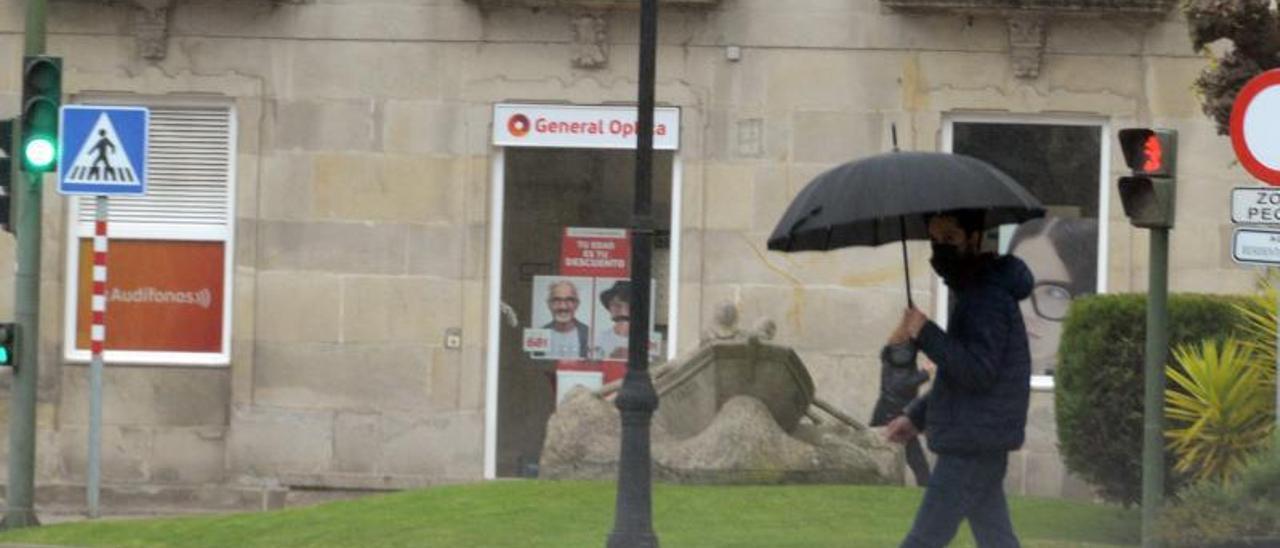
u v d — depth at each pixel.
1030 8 23.72
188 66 24.56
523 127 24.41
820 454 19.22
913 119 24.09
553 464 19.61
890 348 11.57
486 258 24.45
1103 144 24.16
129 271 24.75
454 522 17.59
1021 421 11.59
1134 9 23.61
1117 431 17.64
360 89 24.48
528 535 16.92
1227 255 23.84
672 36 24.23
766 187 24.19
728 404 19.28
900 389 22.16
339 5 24.48
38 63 19.30
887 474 19.52
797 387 19.66
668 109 24.25
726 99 24.23
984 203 11.56
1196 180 23.89
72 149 19.48
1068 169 24.23
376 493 23.73
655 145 24.27
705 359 19.30
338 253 24.45
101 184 19.55
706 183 24.25
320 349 24.44
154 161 24.77
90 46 24.62
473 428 24.36
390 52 24.45
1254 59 16.69
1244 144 14.32
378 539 17.02
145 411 24.58
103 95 24.69
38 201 19.53
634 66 24.36
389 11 24.45
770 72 24.22
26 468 19.52
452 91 24.45
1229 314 17.62
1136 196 13.82
